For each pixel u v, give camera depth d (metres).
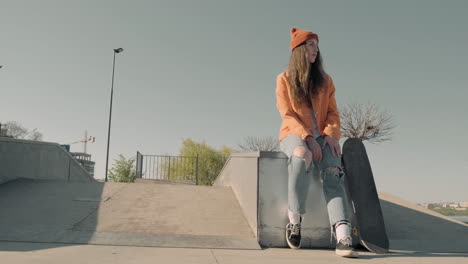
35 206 4.06
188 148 27.88
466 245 3.17
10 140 5.84
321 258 2.36
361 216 2.76
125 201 4.43
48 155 7.14
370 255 2.57
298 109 2.86
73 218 3.60
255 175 3.19
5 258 1.97
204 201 4.60
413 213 4.63
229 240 2.94
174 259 2.14
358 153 2.99
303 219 3.01
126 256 2.20
